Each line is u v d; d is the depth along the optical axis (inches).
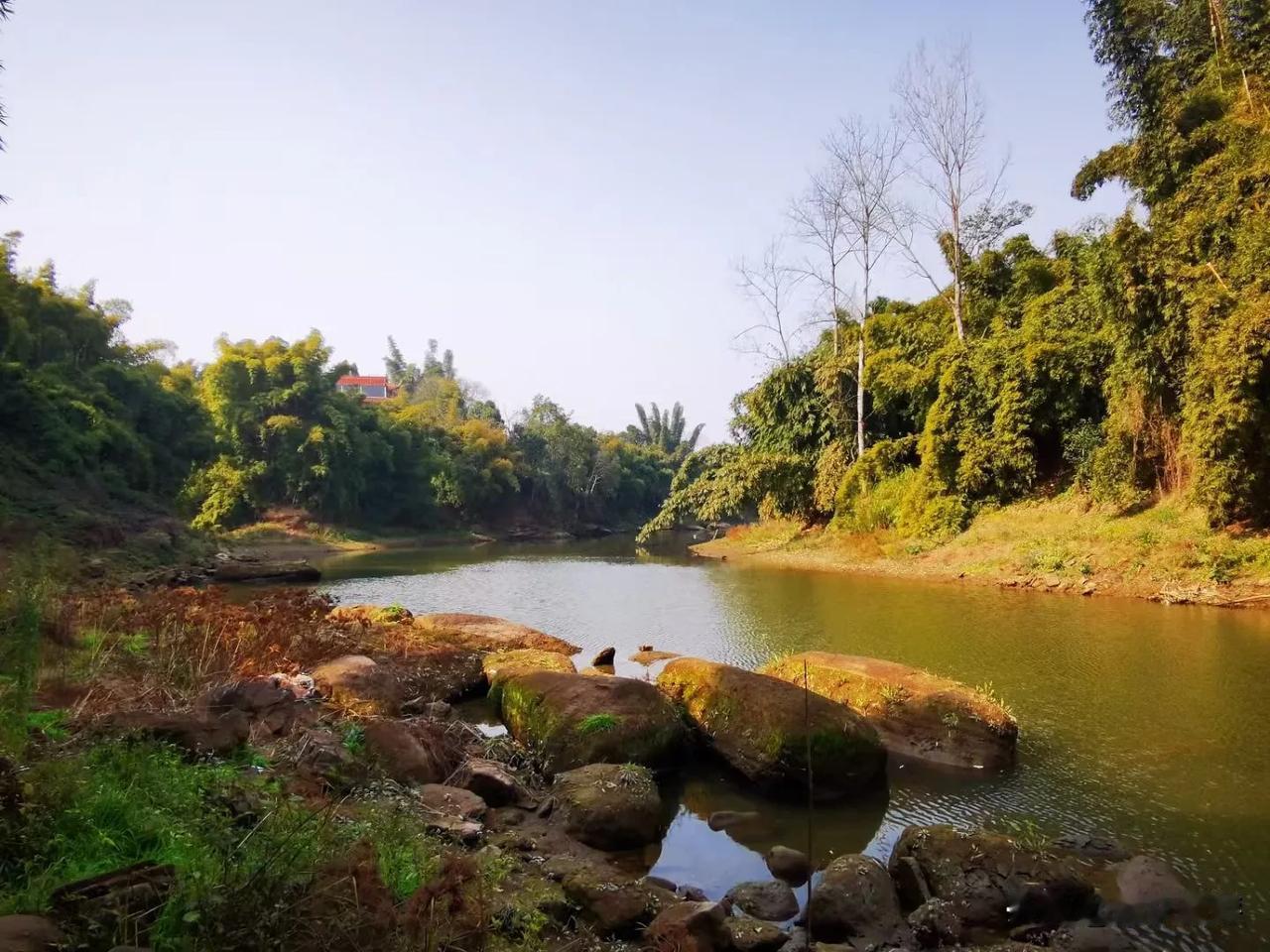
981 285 1263.5
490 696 370.9
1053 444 942.4
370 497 2151.8
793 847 227.0
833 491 1201.4
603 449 3036.4
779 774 263.7
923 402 1129.4
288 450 1870.1
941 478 971.3
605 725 280.8
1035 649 453.1
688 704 315.9
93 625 339.0
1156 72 857.5
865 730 268.1
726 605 679.1
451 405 2839.6
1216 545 623.5
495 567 1151.6
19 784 142.8
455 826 208.1
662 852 224.2
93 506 1085.8
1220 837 218.2
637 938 169.9
